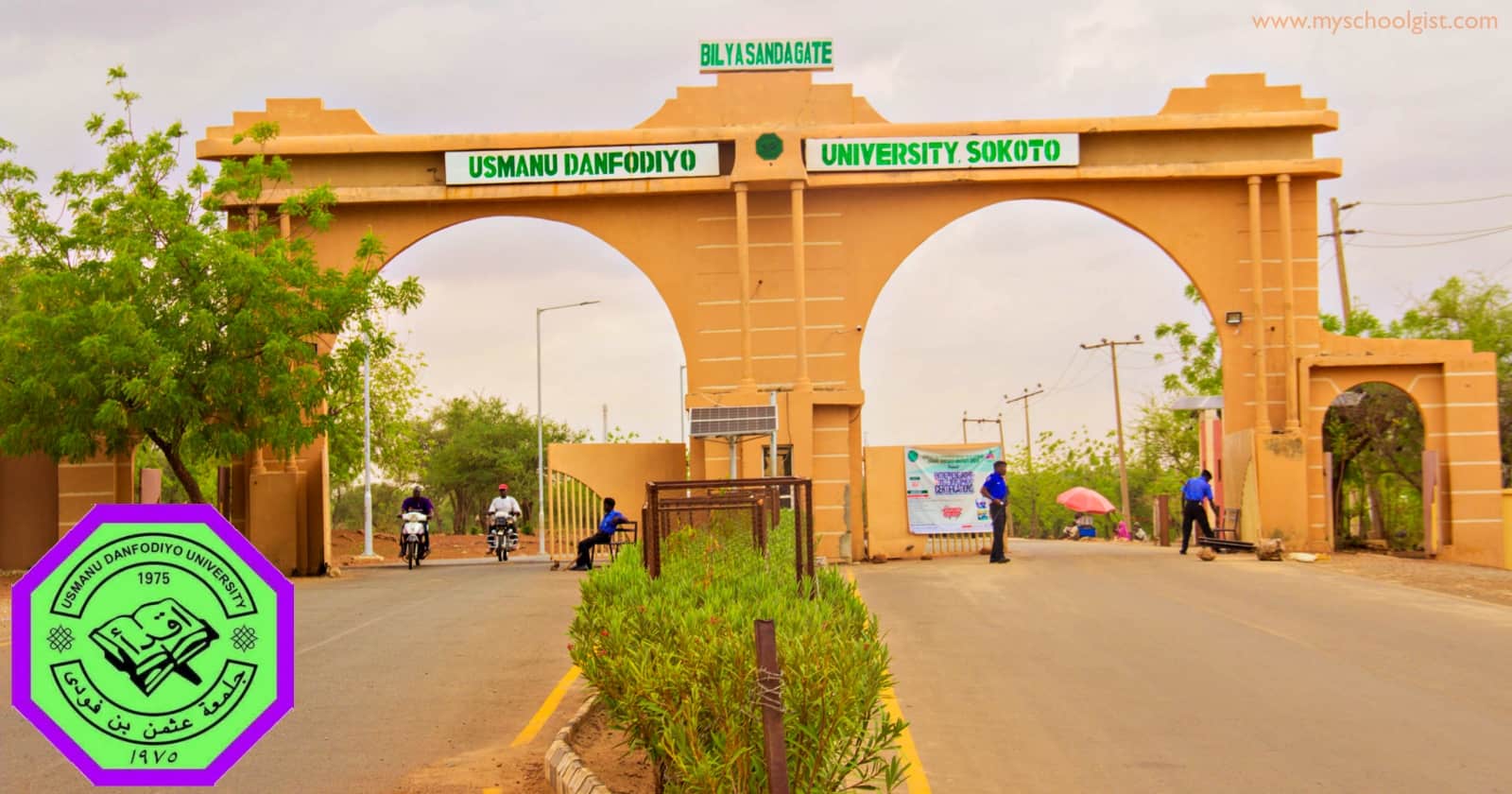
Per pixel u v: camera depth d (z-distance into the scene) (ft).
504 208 82.64
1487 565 78.95
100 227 73.36
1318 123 81.56
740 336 81.66
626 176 81.25
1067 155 81.41
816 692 20.01
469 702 35.09
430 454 213.05
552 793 26.00
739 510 42.01
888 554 81.87
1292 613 51.85
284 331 73.51
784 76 82.84
